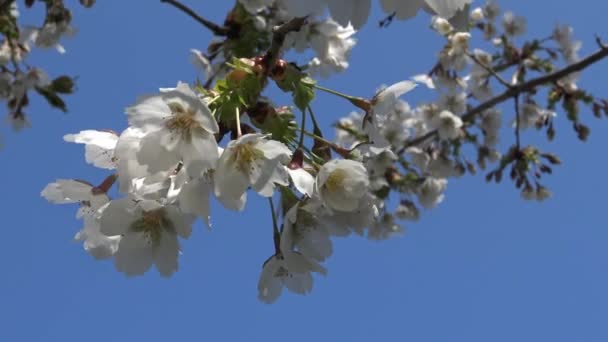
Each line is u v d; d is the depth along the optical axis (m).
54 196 0.56
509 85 1.09
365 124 0.58
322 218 0.56
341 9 0.44
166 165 0.52
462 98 1.18
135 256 0.55
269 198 0.56
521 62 1.13
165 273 0.55
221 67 0.75
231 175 0.53
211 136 0.52
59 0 0.93
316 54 0.71
